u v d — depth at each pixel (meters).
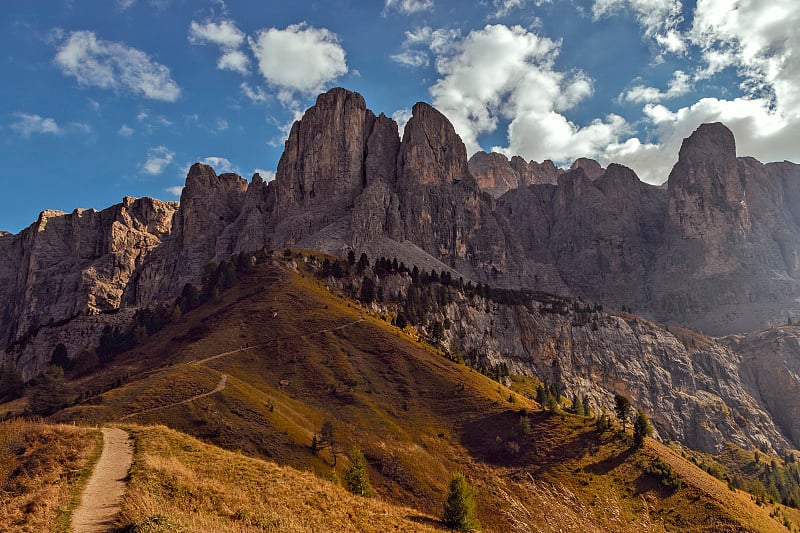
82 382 164.50
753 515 103.69
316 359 162.75
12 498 37.19
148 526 29.02
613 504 21.91
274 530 32.53
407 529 39.75
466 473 120.81
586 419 144.38
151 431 56.56
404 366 167.38
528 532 20.72
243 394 124.44
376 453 118.81
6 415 134.00
